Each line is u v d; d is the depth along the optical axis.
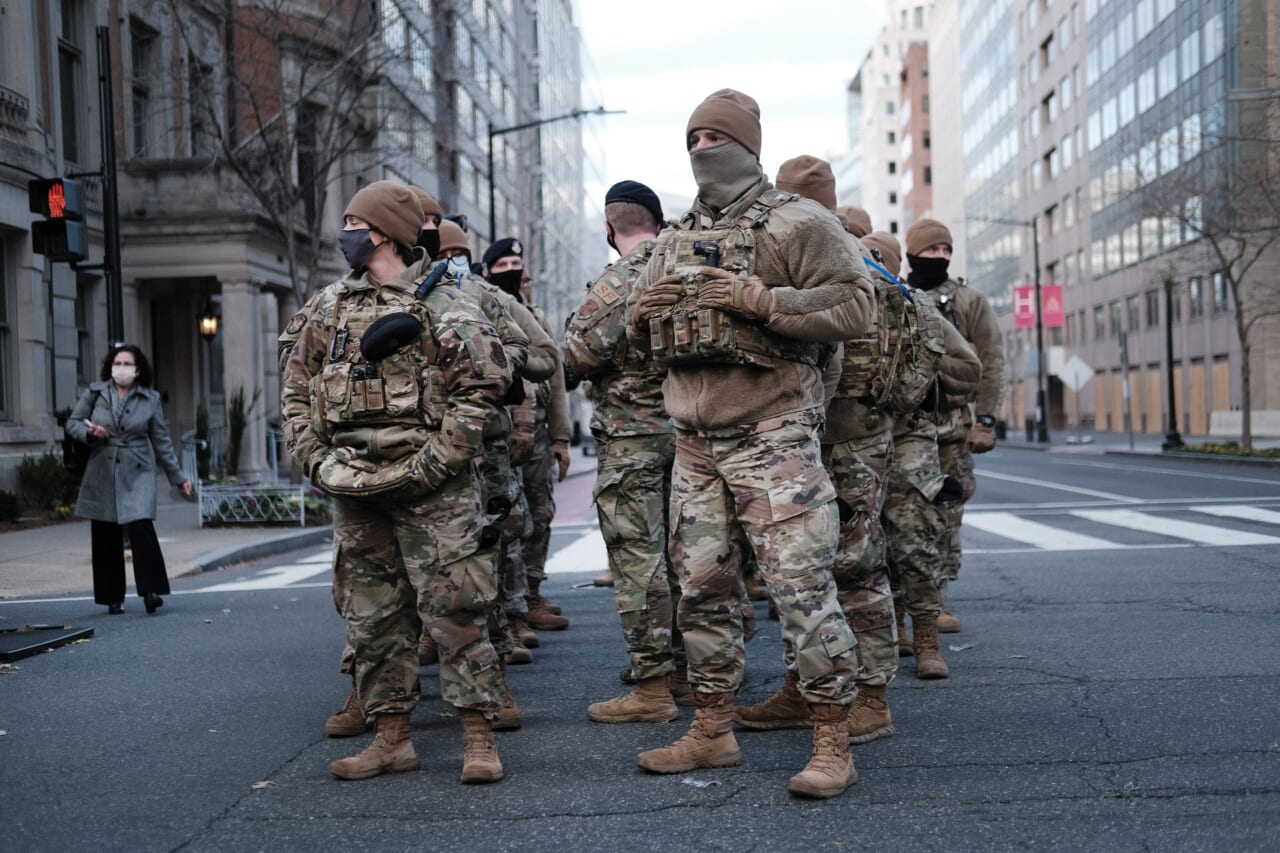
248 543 13.86
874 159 157.62
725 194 4.38
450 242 6.99
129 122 23.64
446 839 3.78
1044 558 10.63
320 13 25.69
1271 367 41.06
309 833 3.88
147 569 8.92
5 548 13.64
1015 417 82.75
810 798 4.06
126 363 9.00
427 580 4.38
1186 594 8.31
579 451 53.12
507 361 4.38
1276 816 3.77
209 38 25.73
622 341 5.33
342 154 20.78
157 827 3.97
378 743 4.58
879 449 5.00
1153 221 51.84
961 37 96.75
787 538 4.17
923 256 7.34
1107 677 5.86
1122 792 4.06
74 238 11.97
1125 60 53.91
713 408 4.24
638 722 5.30
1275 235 30.00
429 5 40.16
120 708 5.75
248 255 23.25
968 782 4.23
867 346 4.95
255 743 5.07
